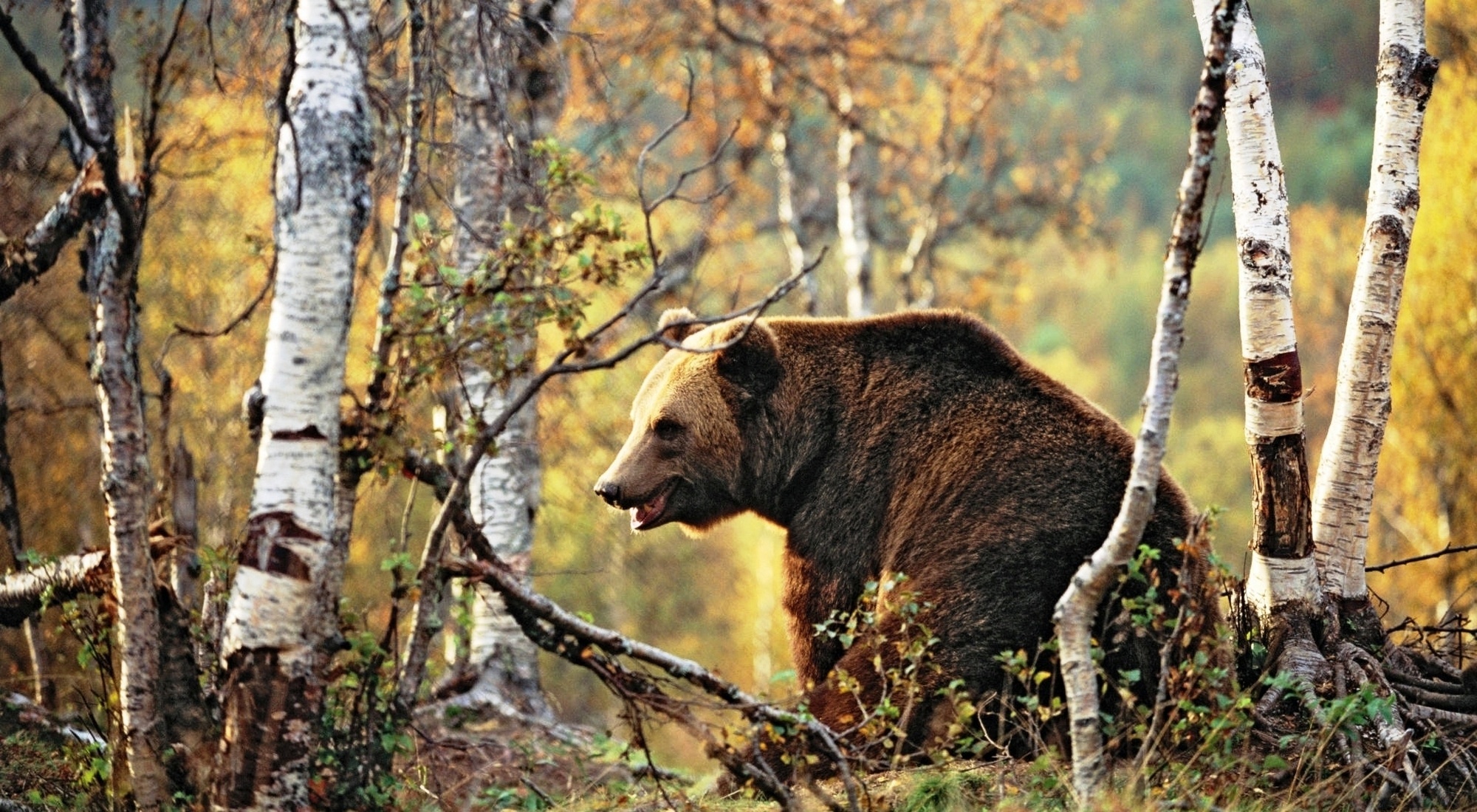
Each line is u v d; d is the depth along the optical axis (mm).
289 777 8320
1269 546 11219
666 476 11703
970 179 43344
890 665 10273
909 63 28969
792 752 9617
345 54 8633
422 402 15844
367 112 8758
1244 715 9422
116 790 9125
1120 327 102562
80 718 12016
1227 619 11578
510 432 16266
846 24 28828
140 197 9102
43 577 9984
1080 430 10727
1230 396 89062
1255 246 11312
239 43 11344
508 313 9484
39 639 12852
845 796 9734
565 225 9312
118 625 9180
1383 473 33812
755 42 25578
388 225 18734
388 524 14672
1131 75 103125
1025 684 9531
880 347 11703
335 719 9297
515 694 16094
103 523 22641
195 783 8977
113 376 8547
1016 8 32781
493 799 10930
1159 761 9359
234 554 10195
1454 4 30562
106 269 8539
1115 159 102000
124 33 10469
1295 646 10938
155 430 24625
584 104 24141
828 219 33812
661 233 26719
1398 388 31062
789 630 11781
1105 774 8352
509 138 12172
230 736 8344
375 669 9055
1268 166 11391
